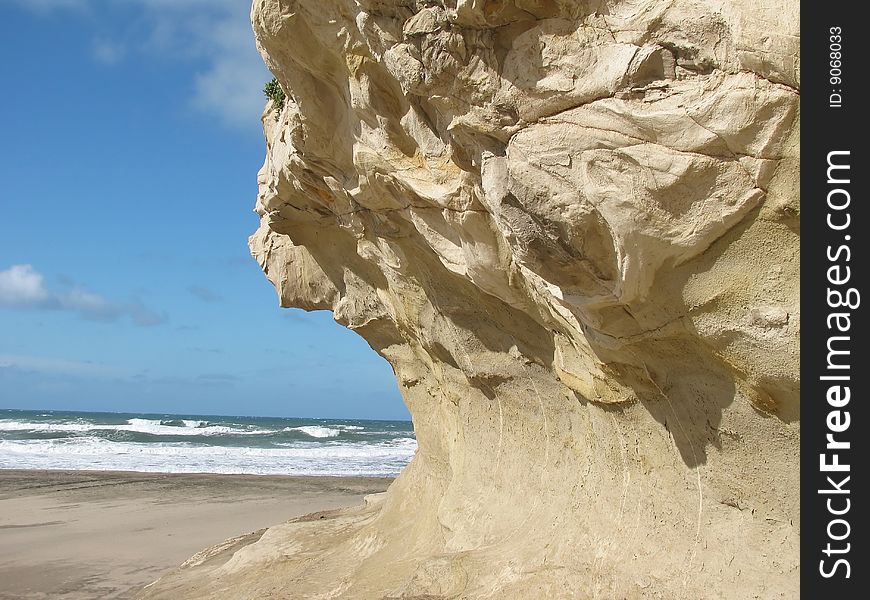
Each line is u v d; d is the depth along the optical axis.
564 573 4.31
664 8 3.09
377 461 36.94
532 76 3.53
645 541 4.07
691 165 3.02
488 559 4.95
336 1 4.83
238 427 62.22
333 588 6.69
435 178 4.88
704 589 3.61
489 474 6.12
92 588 11.02
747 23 2.85
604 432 4.57
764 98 2.84
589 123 3.30
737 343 3.19
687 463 3.90
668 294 3.38
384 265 6.85
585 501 4.72
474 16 3.59
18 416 88.81
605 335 3.88
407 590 4.91
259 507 18.75
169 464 33.66
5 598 10.53
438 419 7.82
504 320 5.65
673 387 3.86
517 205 3.67
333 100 5.93
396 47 4.13
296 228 8.31
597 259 3.51
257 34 5.69
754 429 3.44
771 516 3.48
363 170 5.65
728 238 3.09
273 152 7.70
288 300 9.63
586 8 3.37
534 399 5.63
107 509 18.50
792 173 2.86
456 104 3.96
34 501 19.84
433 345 6.76
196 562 9.94
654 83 3.12
